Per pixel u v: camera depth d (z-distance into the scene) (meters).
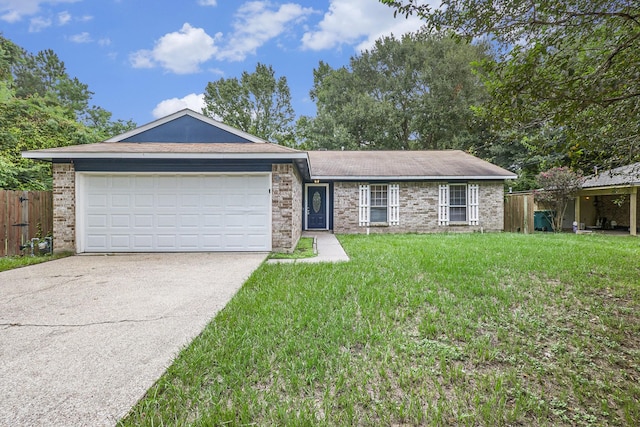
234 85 30.84
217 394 2.28
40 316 3.77
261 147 8.81
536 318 3.78
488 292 4.64
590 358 2.98
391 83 27.86
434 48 26.28
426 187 13.44
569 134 3.25
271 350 2.89
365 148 28.06
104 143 9.17
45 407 2.13
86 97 29.75
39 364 2.68
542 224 15.00
